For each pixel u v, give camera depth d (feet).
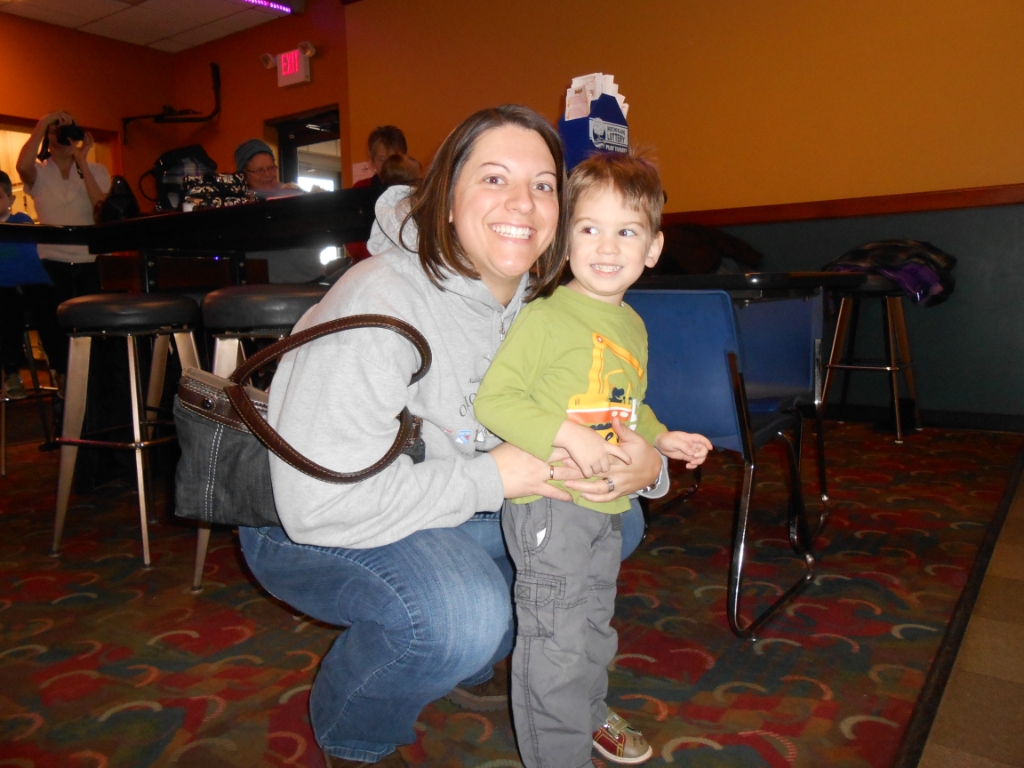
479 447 3.79
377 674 3.35
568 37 16.26
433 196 3.35
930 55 12.39
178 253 9.29
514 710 3.77
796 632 5.56
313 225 7.39
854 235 13.17
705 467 10.51
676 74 14.92
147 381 9.46
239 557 7.41
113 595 6.50
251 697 4.81
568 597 3.69
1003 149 11.97
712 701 4.66
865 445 11.60
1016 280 11.96
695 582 6.52
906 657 5.14
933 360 12.79
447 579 3.29
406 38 18.98
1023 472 9.77
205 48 24.20
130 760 4.17
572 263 4.02
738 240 12.85
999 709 4.45
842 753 4.10
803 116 13.66
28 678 5.10
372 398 3.05
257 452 3.32
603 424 3.89
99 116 23.77
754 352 6.49
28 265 11.66
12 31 21.84
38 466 11.24
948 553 7.02
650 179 3.99
